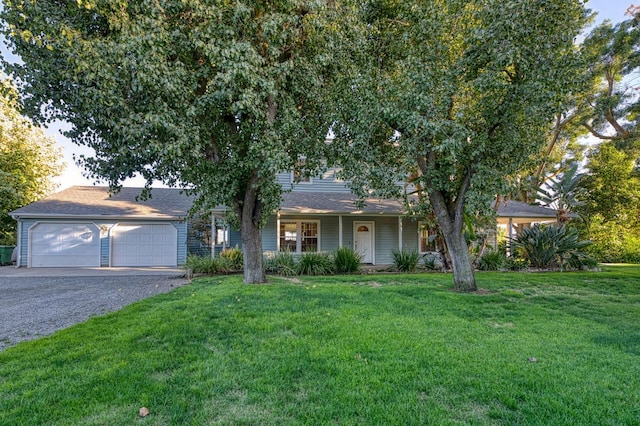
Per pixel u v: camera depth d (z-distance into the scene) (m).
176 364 3.27
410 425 2.28
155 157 7.41
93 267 14.47
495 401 2.58
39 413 2.41
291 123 7.29
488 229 12.73
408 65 6.84
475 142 6.72
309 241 14.70
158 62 5.98
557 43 6.36
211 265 11.07
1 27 5.79
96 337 4.02
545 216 14.11
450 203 7.71
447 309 5.52
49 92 6.41
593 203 18.48
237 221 9.86
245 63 6.12
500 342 3.90
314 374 3.03
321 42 7.50
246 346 3.76
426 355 3.45
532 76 6.24
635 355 3.52
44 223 14.54
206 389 2.76
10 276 11.19
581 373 3.06
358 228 15.01
